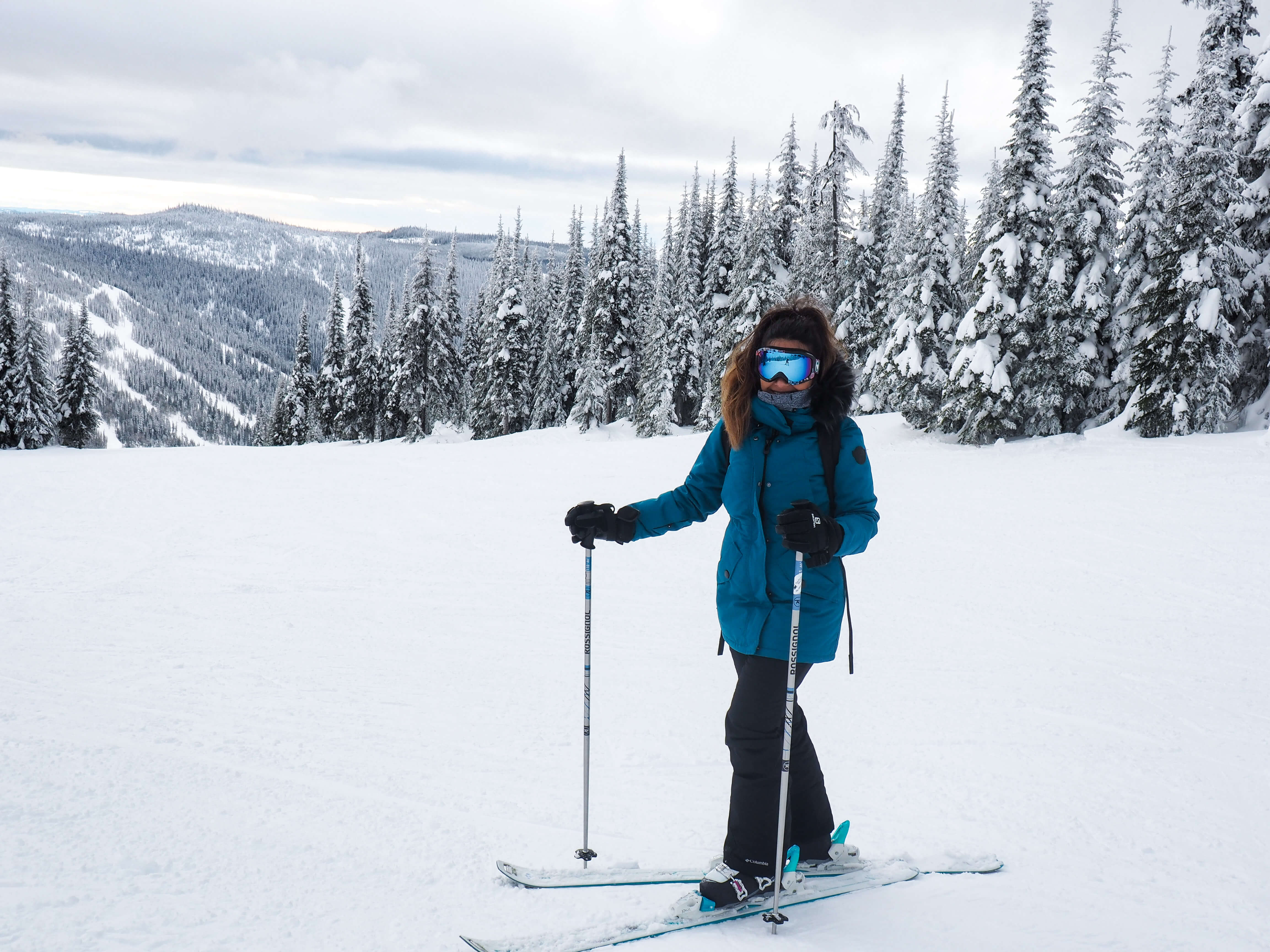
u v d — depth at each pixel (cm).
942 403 2236
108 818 307
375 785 365
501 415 4231
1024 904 244
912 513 1303
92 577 952
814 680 580
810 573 236
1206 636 700
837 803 357
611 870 266
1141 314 1936
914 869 265
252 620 762
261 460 2103
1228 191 1723
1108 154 1941
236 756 400
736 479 243
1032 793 368
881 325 2842
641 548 1140
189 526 1288
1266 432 1645
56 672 567
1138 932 229
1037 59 1998
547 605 841
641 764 411
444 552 1116
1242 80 1984
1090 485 1430
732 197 3731
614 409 4028
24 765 367
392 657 639
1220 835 318
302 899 243
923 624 748
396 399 4762
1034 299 2002
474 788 367
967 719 489
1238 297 1775
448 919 229
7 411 3825
